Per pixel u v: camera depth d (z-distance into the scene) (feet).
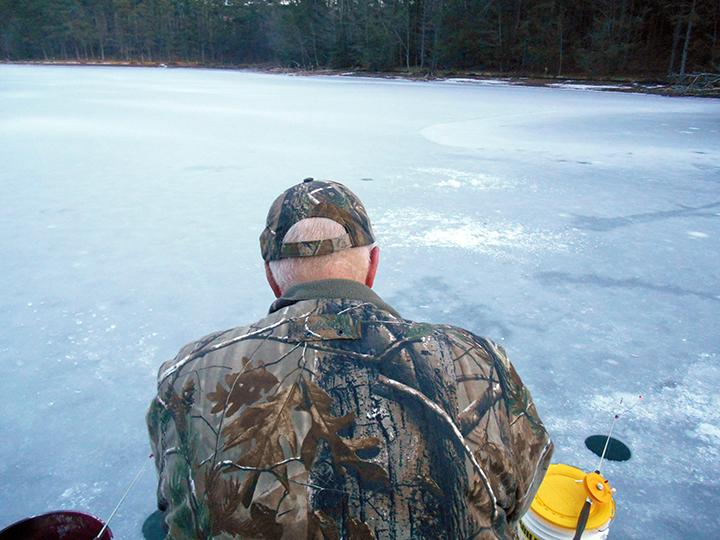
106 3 222.07
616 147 28.17
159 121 37.45
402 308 9.66
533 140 30.32
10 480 5.61
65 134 30.32
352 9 153.58
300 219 2.55
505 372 2.39
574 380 7.52
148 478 5.68
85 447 6.12
